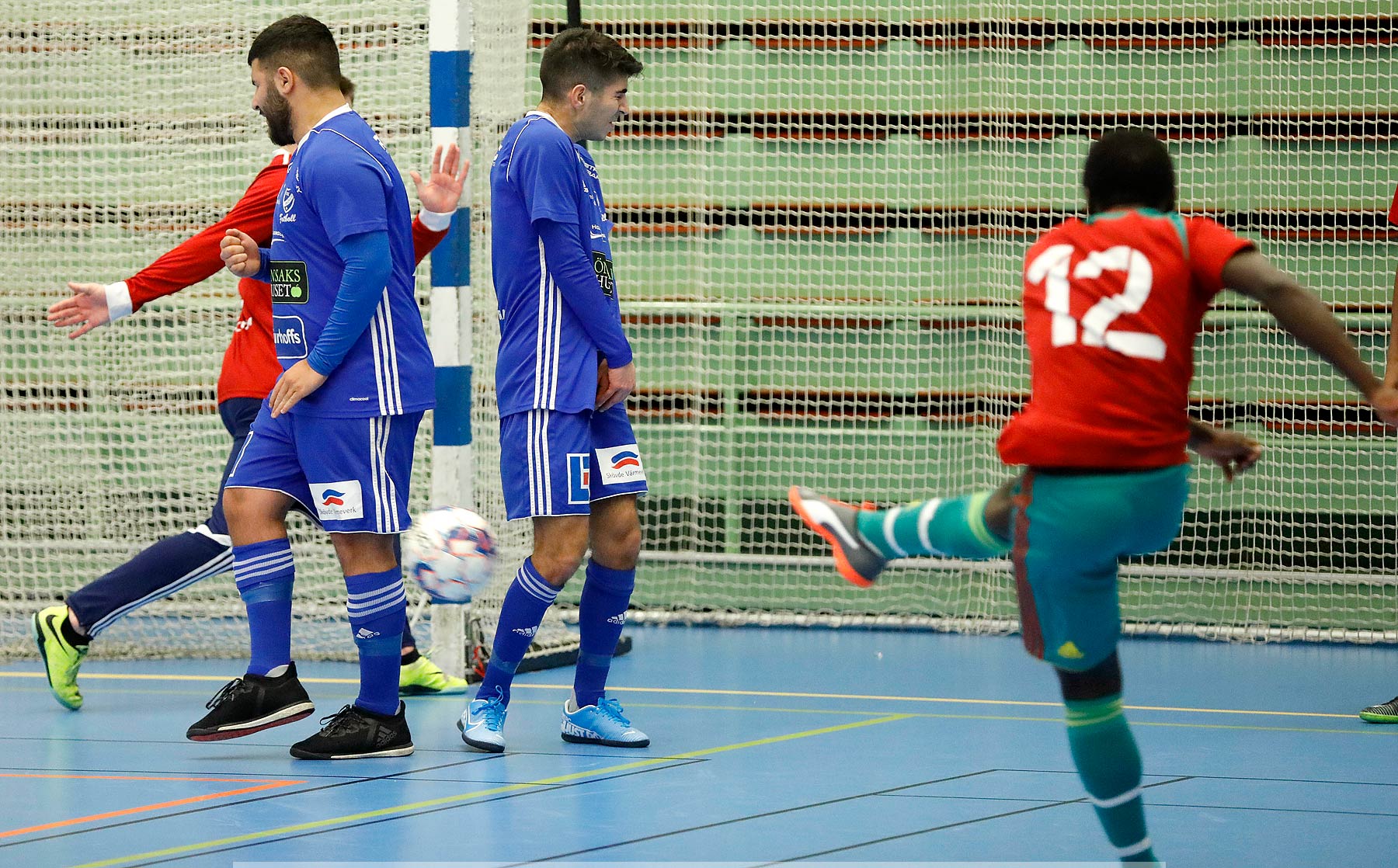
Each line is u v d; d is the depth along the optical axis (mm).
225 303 20516
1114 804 8312
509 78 17500
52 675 14859
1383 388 7762
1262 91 21172
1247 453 9188
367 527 12141
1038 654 8266
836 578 21641
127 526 20359
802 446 22156
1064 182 21516
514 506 12742
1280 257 21266
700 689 16359
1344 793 11492
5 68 20359
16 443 20359
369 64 19234
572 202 12453
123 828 10156
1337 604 20531
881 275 22016
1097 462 7906
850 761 12562
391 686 12703
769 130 22125
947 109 21734
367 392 12008
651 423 22453
